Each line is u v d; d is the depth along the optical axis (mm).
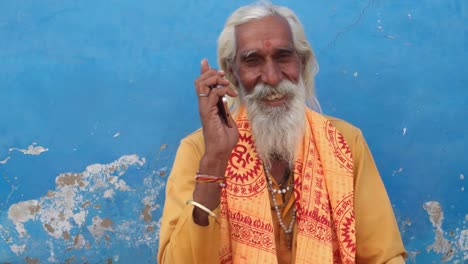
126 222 3559
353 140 2453
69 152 3508
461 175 3658
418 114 3609
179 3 3498
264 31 2271
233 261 2262
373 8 3549
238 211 2279
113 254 3561
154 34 3500
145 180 3553
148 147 3537
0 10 3443
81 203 3531
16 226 3504
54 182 3510
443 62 3611
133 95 3514
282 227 2338
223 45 2369
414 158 3625
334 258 2350
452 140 3643
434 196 3646
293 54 2295
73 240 3539
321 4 3527
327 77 3549
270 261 2229
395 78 3586
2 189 3482
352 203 2324
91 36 3480
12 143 3480
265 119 2279
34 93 3480
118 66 3498
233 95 2096
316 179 2336
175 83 3525
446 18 3598
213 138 2062
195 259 2100
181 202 2252
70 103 3494
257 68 2287
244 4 3516
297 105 2297
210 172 2064
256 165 2324
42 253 3523
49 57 3473
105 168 3525
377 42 3566
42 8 3461
